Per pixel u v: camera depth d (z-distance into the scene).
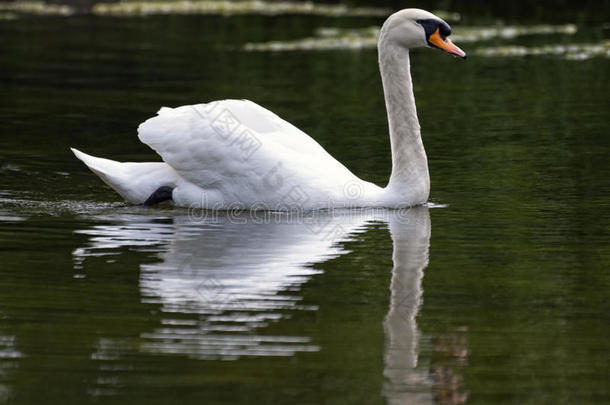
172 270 11.49
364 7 43.16
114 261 11.82
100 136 19.53
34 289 10.81
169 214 14.17
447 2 42.19
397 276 11.33
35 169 16.83
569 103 23.12
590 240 12.77
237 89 24.92
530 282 11.12
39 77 26.62
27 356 9.07
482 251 12.35
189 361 8.98
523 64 28.77
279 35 35.31
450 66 28.92
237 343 9.38
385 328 9.74
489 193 15.40
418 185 14.68
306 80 26.36
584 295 10.71
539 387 8.51
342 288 10.92
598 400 8.30
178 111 14.66
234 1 45.75
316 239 12.88
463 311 10.24
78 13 42.84
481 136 19.67
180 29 37.22
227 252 12.23
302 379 8.61
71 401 8.20
